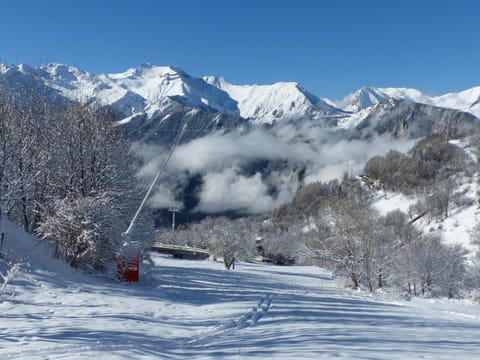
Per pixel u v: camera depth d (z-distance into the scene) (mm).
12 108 21594
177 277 32188
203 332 10953
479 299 37219
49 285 16297
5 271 16078
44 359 7480
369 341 9812
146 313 13344
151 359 7820
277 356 8023
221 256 71500
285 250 120625
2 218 19812
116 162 27500
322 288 41062
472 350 9000
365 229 44062
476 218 112812
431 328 13234
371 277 44531
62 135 24359
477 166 156750
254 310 14930
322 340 9742
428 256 48156
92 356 7750
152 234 32719
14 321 11008
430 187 149375
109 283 19953
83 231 20031
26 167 22438
